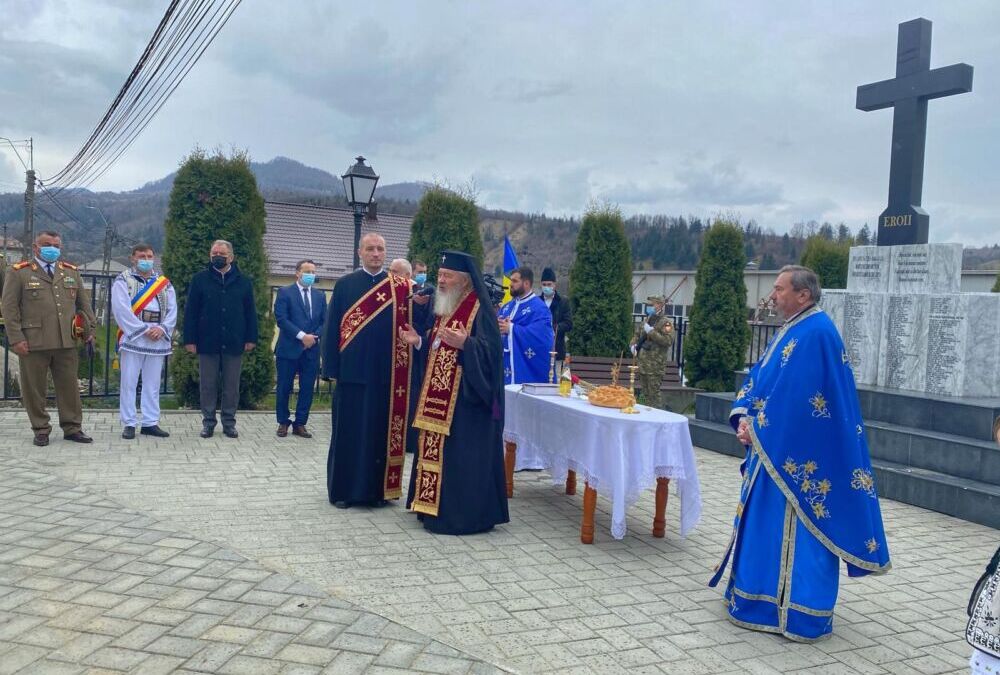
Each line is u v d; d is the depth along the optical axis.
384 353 5.99
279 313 8.63
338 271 25.00
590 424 5.25
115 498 5.85
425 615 3.97
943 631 4.21
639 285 25.84
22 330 7.36
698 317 12.97
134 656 3.37
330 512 5.79
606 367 12.13
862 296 8.59
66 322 7.56
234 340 8.43
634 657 3.66
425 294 6.27
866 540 3.99
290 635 3.64
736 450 8.79
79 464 6.91
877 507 4.07
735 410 4.33
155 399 8.35
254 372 10.69
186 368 10.32
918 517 6.54
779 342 4.20
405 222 29.38
